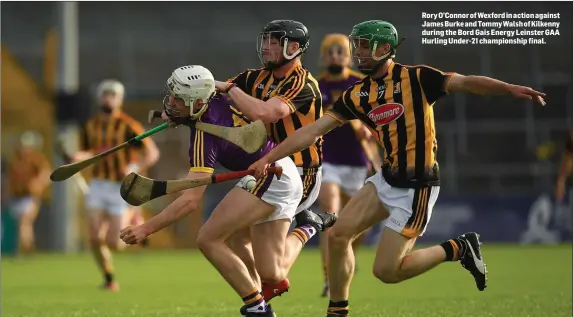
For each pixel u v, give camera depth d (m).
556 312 25.64
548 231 61.59
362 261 48.31
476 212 61.31
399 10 74.94
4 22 80.00
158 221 19.50
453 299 30.12
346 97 20.38
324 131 20.28
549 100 68.38
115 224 36.47
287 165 21.06
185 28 79.31
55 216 60.72
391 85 19.92
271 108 20.95
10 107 67.44
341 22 76.88
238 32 76.06
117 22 78.69
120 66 75.50
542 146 67.38
